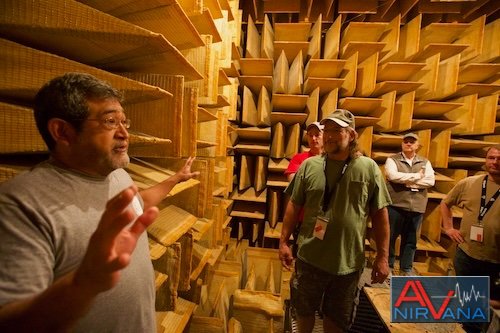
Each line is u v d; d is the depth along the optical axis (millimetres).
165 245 1050
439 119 2766
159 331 1174
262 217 2734
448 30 2553
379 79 2684
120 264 351
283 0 2668
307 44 2645
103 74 788
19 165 759
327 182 1372
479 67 2564
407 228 2422
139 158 1320
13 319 366
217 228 2061
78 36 748
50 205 504
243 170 2754
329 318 1448
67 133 558
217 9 1566
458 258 1812
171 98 1009
